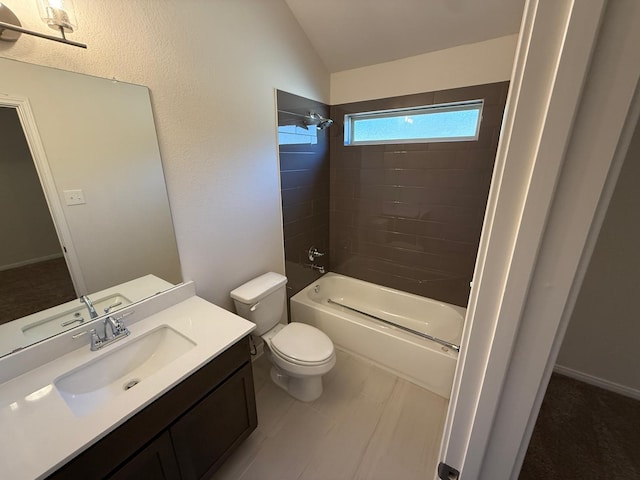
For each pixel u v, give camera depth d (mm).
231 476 1415
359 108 2357
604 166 303
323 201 2650
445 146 2086
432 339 1958
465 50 1854
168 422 1056
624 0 255
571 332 1910
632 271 1656
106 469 889
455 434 513
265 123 1878
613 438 1564
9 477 732
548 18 289
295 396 1868
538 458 1460
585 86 288
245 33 1642
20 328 1077
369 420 1715
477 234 2133
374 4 1732
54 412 911
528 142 329
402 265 2531
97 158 1180
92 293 1252
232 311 1930
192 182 1535
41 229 1083
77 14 1041
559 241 342
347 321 2205
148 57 1259
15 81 958
